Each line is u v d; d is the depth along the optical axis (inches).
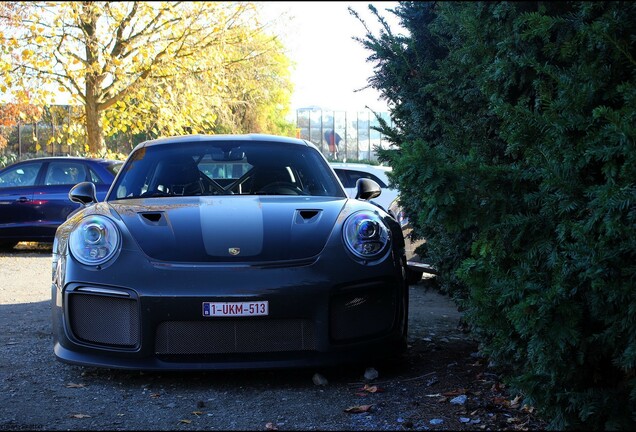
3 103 646.5
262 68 818.2
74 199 191.5
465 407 133.0
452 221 115.2
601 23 108.2
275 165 195.5
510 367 146.3
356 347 148.7
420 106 168.2
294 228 155.9
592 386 110.4
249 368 142.9
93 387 148.1
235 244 149.5
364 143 1909.4
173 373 158.7
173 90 724.0
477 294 117.1
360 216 159.3
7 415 129.5
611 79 111.3
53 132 759.7
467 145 146.5
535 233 111.3
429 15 174.1
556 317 99.8
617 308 99.3
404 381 153.3
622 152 98.4
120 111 721.6
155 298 141.3
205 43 725.3
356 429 122.1
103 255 147.8
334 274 147.3
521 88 132.6
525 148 118.3
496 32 132.8
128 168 197.3
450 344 195.5
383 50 173.0
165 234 152.0
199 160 195.5
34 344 192.7
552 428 109.9
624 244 93.5
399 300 155.8
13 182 471.2
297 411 132.2
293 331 145.8
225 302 141.1
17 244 534.3
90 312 147.1
